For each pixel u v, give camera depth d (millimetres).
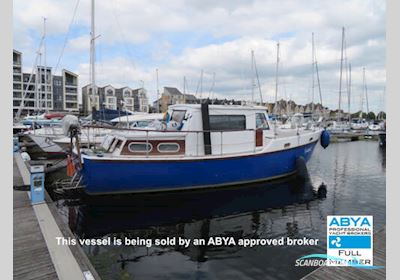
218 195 8156
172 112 8898
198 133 7961
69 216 6723
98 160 6758
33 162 11688
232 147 8422
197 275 4203
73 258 3777
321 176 11977
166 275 4219
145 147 7516
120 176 7012
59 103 52719
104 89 57594
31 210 5684
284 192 9008
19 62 46500
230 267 4441
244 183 8469
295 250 5004
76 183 8258
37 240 4312
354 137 30641
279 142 9031
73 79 54656
